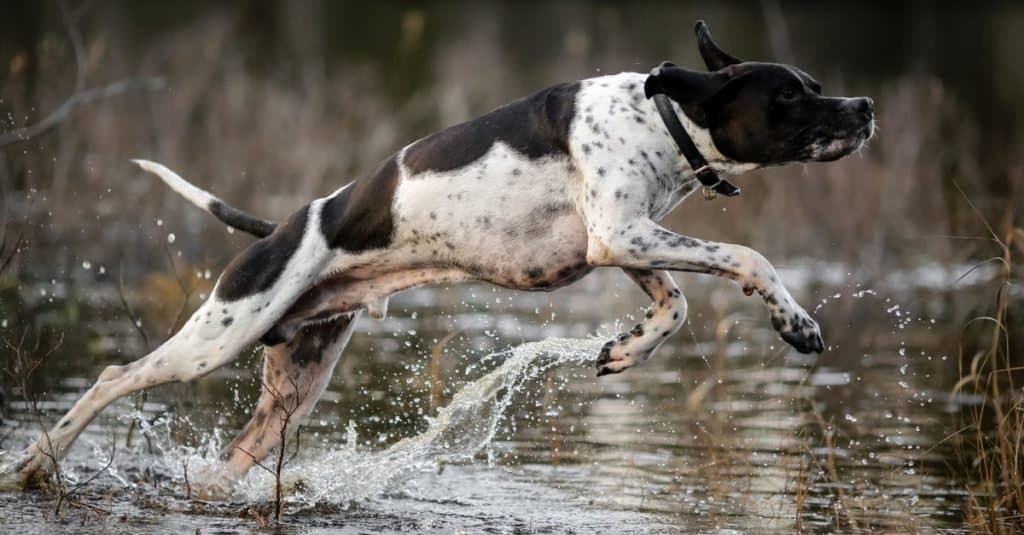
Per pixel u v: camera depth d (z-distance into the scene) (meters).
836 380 12.92
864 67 33.94
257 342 9.70
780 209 19.30
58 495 9.09
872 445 10.62
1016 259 16.28
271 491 9.60
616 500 9.42
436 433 9.72
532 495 9.59
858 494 9.39
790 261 18.78
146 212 18.45
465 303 15.61
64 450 9.49
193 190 10.20
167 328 14.76
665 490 9.63
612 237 8.49
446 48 36.03
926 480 9.73
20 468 9.47
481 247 9.02
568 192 8.81
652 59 30.44
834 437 10.84
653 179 8.62
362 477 9.53
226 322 9.39
